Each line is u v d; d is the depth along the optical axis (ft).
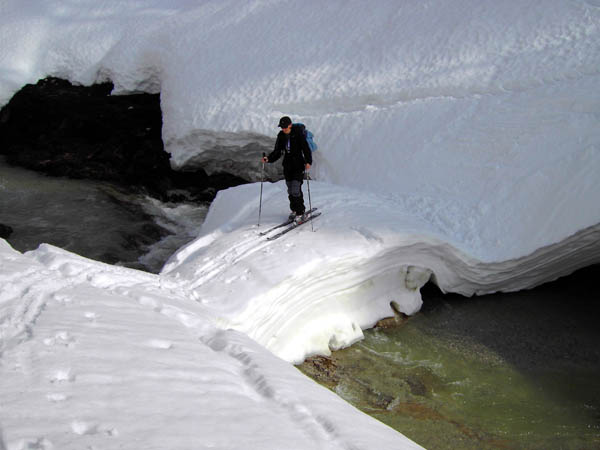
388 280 24.68
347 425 10.16
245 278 20.71
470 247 25.18
